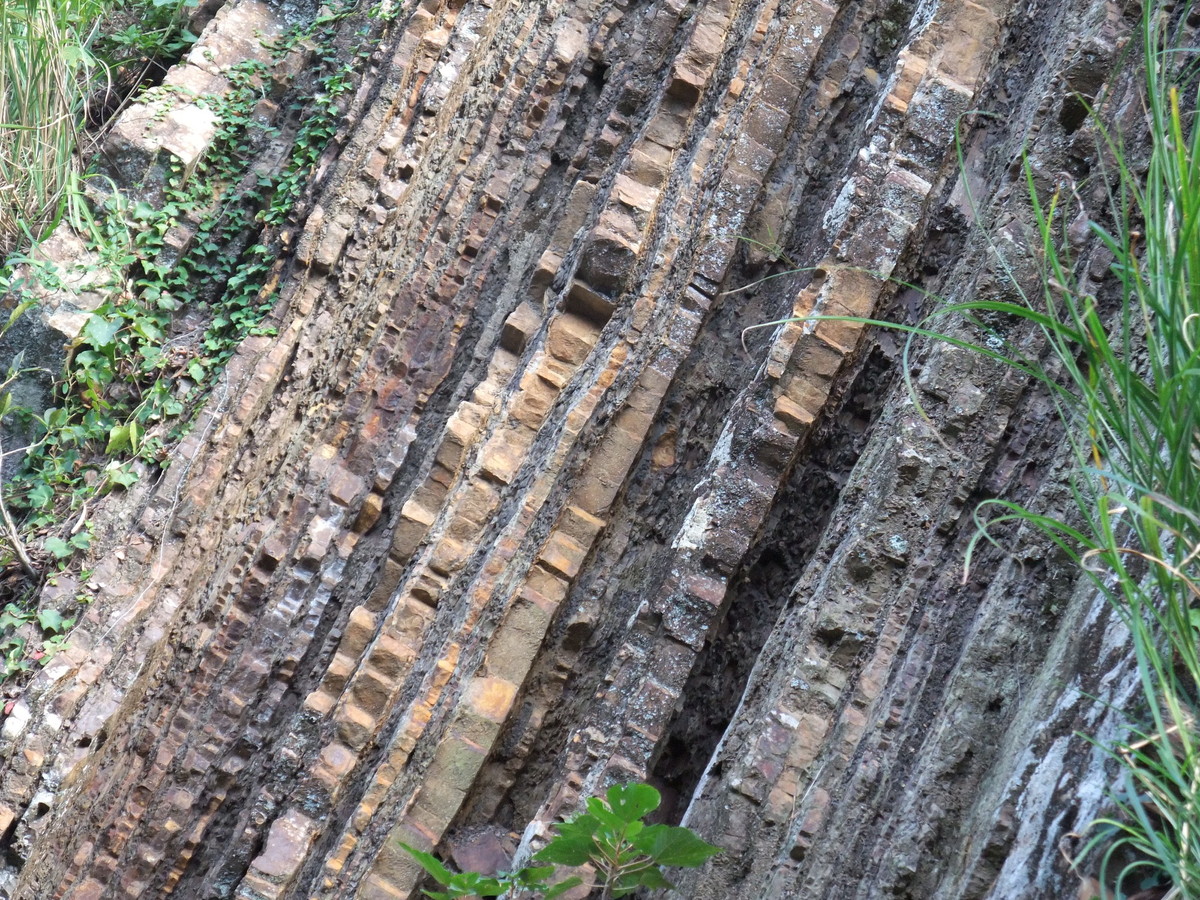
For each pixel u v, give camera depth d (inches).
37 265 219.9
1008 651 100.6
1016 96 144.6
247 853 154.4
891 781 102.4
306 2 263.0
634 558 144.6
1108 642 85.0
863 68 163.2
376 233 207.6
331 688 158.9
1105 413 76.4
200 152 238.2
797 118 162.2
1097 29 130.0
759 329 151.6
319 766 146.4
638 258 158.6
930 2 151.6
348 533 179.6
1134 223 116.8
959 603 110.0
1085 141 125.4
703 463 146.8
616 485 144.3
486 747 133.0
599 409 147.9
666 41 188.4
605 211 161.3
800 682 113.9
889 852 96.2
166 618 186.7
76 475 213.9
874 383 135.6
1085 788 78.5
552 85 201.0
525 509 144.7
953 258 136.6
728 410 148.1
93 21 272.1
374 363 193.6
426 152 212.2
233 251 236.2
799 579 124.9
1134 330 105.4
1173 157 76.2
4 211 230.4
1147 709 76.6
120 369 221.8
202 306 231.8
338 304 206.2
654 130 167.9
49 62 232.7
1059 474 105.7
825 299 134.2
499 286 192.2
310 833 144.1
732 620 133.0
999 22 146.2
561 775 124.4
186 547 195.0
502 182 197.8
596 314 160.6
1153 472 74.0
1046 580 101.4
